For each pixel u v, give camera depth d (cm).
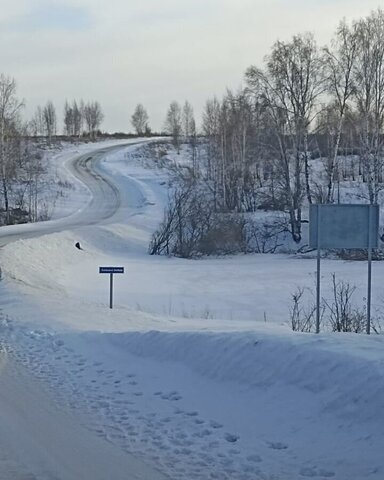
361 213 1368
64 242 3994
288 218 4878
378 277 3259
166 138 12725
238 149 5550
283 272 3562
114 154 10388
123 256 4244
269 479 643
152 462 701
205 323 1770
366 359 837
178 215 4522
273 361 948
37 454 737
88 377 1123
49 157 9994
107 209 6456
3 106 6438
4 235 4319
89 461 710
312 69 4672
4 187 6122
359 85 4472
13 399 985
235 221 4638
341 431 740
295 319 2028
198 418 853
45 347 1402
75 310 1925
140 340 1295
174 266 3844
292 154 5072
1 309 1942
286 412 823
